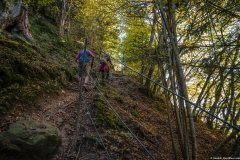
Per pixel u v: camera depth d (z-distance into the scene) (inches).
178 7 159.9
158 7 165.8
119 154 160.7
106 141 166.9
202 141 294.5
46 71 244.7
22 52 235.8
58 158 145.4
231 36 153.7
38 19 470.6
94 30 603.8
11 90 172.9
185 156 158.9
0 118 146.9
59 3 582.9
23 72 200.7
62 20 515.8
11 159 127.3
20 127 141.6
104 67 352.5
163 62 177.8
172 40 150.9
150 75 352.8
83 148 157.8
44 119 175.2
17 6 285.9
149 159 172.9
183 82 145.1
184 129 160.1
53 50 370.0
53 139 148.2
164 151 206.7
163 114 362.9
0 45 209.2
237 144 80.7
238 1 143.6
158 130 264.5
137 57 196.4
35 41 335.6
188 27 170.9
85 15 518.3
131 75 526.9
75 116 197.5
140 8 197.8
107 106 220.5
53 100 215.0
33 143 135.0
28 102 180.2
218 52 156.8
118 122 204.4
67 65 347.6
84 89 272.1
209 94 403.9
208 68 148.7
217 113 421.1
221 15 156.9
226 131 406.6
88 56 275.7
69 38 559.5
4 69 177.8
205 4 152.3
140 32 370.9
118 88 385.7
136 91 414.3
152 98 421.7
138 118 267.0
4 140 128.9
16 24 299.6
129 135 191.0
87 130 177.5
